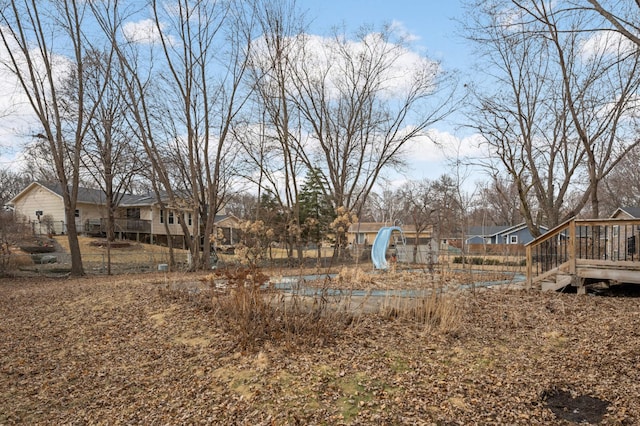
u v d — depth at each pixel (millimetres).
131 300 8500
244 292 6090
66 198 16391
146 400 4414
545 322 6027
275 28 20172
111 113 20766
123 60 17531
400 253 16953
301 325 5602
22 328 7250
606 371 4359
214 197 20281
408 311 6316
